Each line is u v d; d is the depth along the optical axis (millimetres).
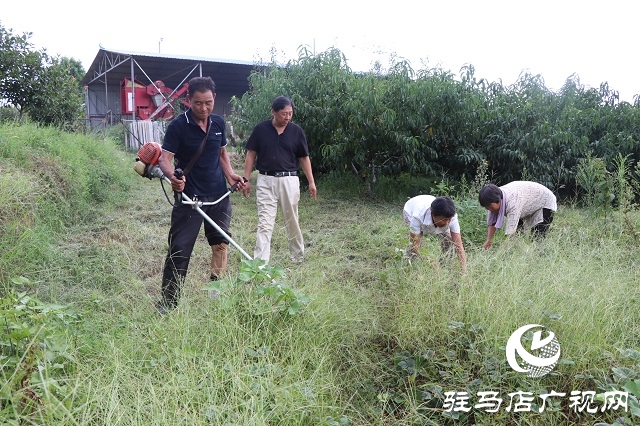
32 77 9727
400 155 8492
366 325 3268
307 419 2430
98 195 7082
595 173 6031
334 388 2686
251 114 8828
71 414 2008
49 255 4316
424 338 3016
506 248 3984
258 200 4625
